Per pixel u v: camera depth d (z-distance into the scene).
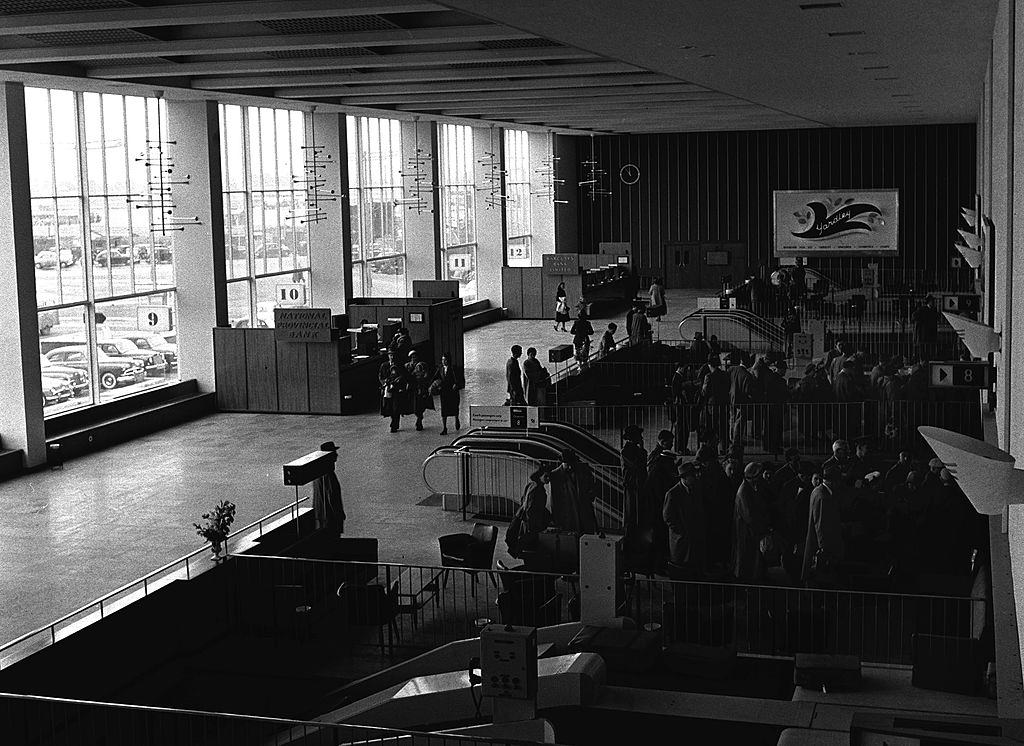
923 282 48.19
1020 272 9.04
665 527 15.63
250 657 14.09
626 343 31.84
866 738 8.03
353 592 13.88
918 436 19.47
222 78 25.42
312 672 13.59
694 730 9.70
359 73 25.19
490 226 48.44
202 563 14.99
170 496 20.80
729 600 14.34
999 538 12.54
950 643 10.95
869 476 15.64
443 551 16.41
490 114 37.19
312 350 28.61
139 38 19.58
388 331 31.19
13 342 22.95
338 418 28.27
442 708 10.59
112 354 27.17
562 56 22.00
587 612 11.70
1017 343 9.43
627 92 29.45
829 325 34.91
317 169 35.66
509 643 9.19
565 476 16.14
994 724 8.07
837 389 20.84
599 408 24.69
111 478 22.38
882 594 11.87
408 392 26.45
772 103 29.70
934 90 26.52
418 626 14.73
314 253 35.94
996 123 16.50
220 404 29.47
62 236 25.72
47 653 12.25
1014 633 10.10
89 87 24.56
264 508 19.81
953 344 27.95
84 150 26.27
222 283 29.66
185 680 13.75
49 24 16.78
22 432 23.12
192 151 29.09
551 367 34.03
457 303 33.41
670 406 22.45
